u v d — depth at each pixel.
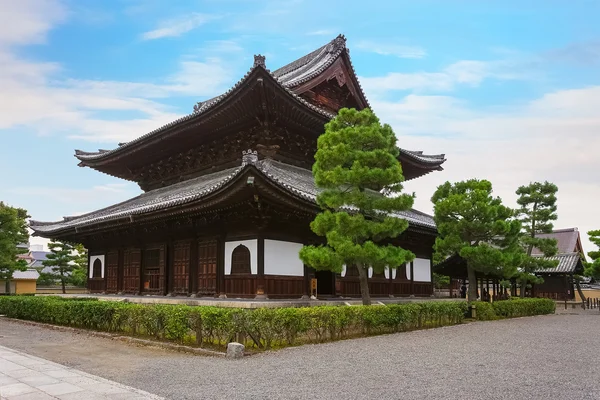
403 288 33.12
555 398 9.67
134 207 30.97
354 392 10.02
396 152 22.33
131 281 31.27
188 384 10.91
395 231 21.11
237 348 14.34
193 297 25.59
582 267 55.69
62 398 9.35
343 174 20.28
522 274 40.62
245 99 25.48
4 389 10.10
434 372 12.17
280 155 29.95
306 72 33.59
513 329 24.17
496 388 10.48
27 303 27.70
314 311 17.80
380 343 17.61
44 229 35.25
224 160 31.61
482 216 28.78
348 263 21.50
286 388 10.39
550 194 42.09
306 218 24.09
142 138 31.78
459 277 39.75
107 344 17.97
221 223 24.80
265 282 23.06
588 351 16.58
